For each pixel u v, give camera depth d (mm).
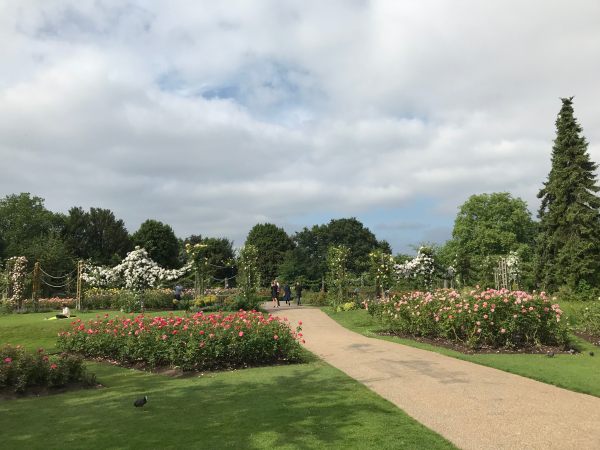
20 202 66125
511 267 32281
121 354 11039
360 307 24594
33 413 6715
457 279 29328
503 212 51750
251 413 6340
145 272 23953
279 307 29250
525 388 7738
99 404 7156
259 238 70125
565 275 28609
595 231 28047
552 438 5352
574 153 29625
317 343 13445
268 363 10383
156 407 6832
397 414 6230
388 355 11133
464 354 11109
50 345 14703
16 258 26922
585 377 8414
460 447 5055
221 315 11555
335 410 6438
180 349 9969
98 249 59906
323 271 55781
